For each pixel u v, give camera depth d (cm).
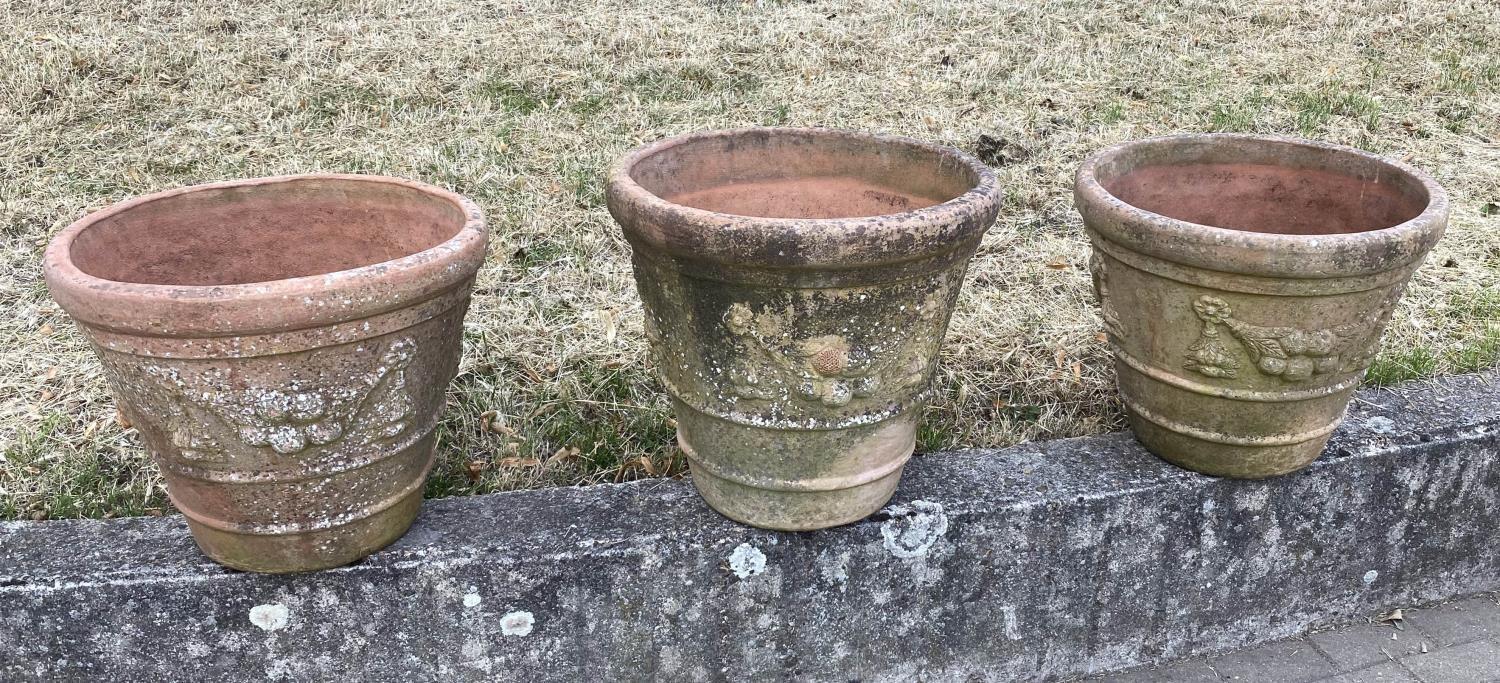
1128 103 440
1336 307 187
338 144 385
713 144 206
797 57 479
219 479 167
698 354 179
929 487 215
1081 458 227
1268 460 212
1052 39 513
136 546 193
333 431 166
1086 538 218
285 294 149
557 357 263
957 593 217
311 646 194
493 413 243
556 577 195
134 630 188
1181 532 224
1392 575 250
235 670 195
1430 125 425
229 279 205
